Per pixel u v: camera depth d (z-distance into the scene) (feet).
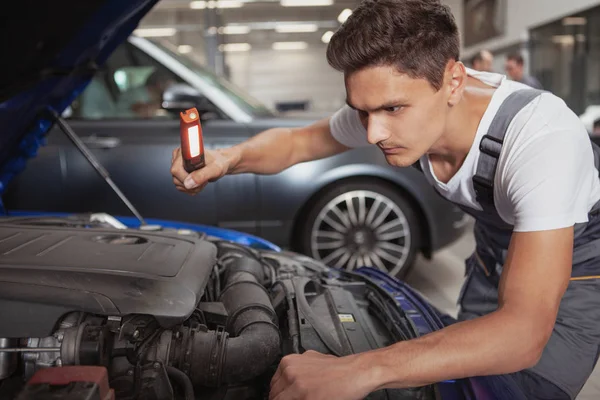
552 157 2.85
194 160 3.56
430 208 9.39
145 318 2.94
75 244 3.48
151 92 9.81
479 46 37.40
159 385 2.78
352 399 2.50
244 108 9.77
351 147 4.76
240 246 4.85
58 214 5.97
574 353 3.64
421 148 3.00
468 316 4.58
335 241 9.64
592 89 26.21
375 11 2.72
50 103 5.66
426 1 2.80
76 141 5.97
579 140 2.94
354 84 2.85
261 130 9.45
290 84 59.47
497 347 2.54
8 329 2.68
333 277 4.86
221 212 9.32
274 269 4.73
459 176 3.53
